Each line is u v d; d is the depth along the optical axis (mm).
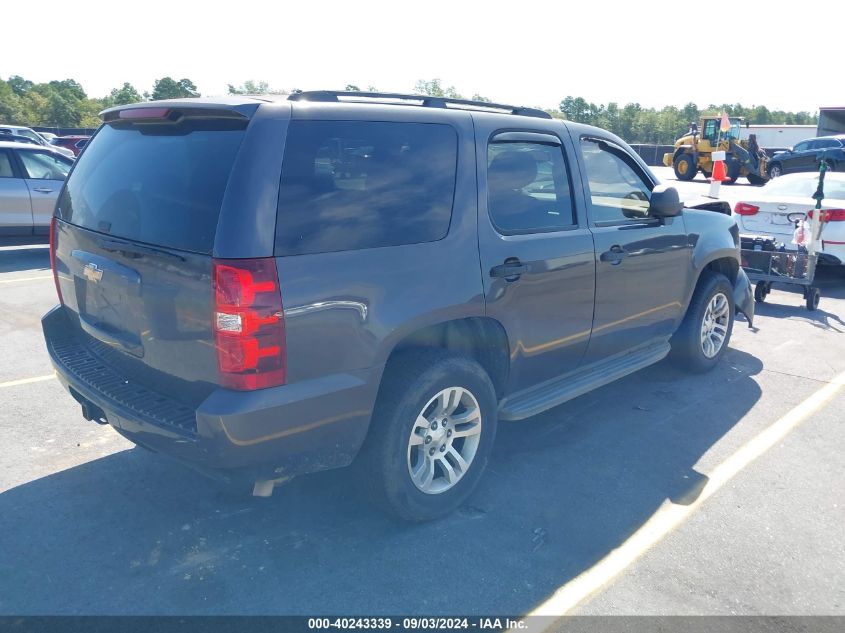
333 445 3064
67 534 3367
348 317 2982
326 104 3094
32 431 4496
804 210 8945
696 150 27781
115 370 3439
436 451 3533
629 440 4574
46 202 10875
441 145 3471
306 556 3236
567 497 3832
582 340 4316
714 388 5566
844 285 9664
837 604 3000
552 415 4980
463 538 3414
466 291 3432
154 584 3016
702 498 3857
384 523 3520
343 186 3053
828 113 35500
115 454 4203
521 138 3902
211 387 2867
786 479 4090
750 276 8234
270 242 2775
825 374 5941
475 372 3527
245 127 2867
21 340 6438
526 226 3855
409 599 2963
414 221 3277
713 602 2990
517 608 2928
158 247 2963
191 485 3852
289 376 2850
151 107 3195
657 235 4812
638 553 3328
